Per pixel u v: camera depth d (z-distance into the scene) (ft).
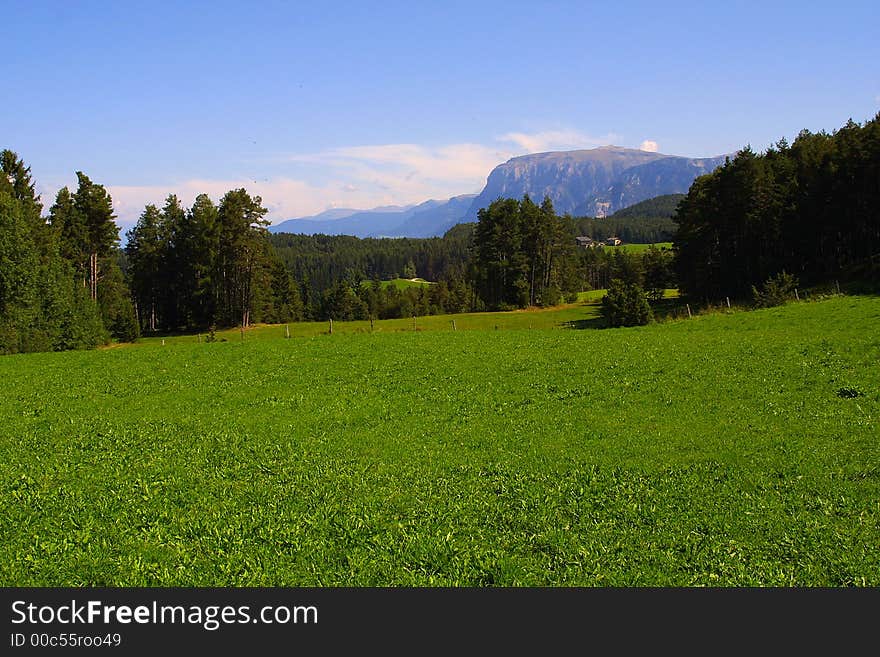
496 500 48.11
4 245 217.77
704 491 49.14
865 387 80.69
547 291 408.67
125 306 334.85
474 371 106.83
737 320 167.94
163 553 38.68
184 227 378.12
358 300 480.64
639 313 200.23
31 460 60.23
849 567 35.94
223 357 132.36
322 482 52.90
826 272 291.17
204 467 57.72
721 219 316.60
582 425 70.49
